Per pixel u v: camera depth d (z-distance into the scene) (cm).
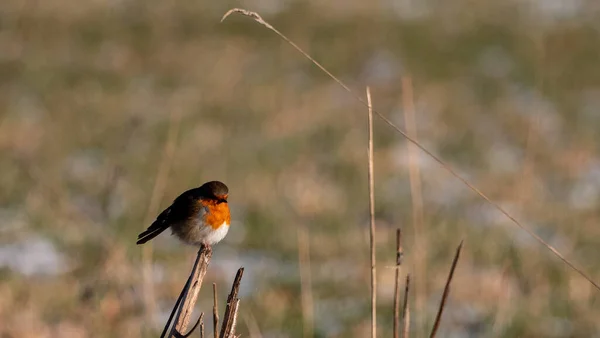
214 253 1258
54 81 2280
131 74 2370
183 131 1866
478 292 1091
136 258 1088
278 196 1488
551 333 1005
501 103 2192
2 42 2567
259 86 2289
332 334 984
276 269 1188
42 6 2845
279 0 3017
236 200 1472
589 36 2742
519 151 1820
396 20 2883
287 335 973
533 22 2877
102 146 1761
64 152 1703
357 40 2686
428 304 1060
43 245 1203
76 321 958
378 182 1593
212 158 1691
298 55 2569
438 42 2692
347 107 2156
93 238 1187
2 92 2172
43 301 1005
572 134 1945
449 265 1170
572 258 1222
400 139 1905
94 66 2423
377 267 1176
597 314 1045
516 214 1404
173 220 773
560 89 2328
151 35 2678
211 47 2608
